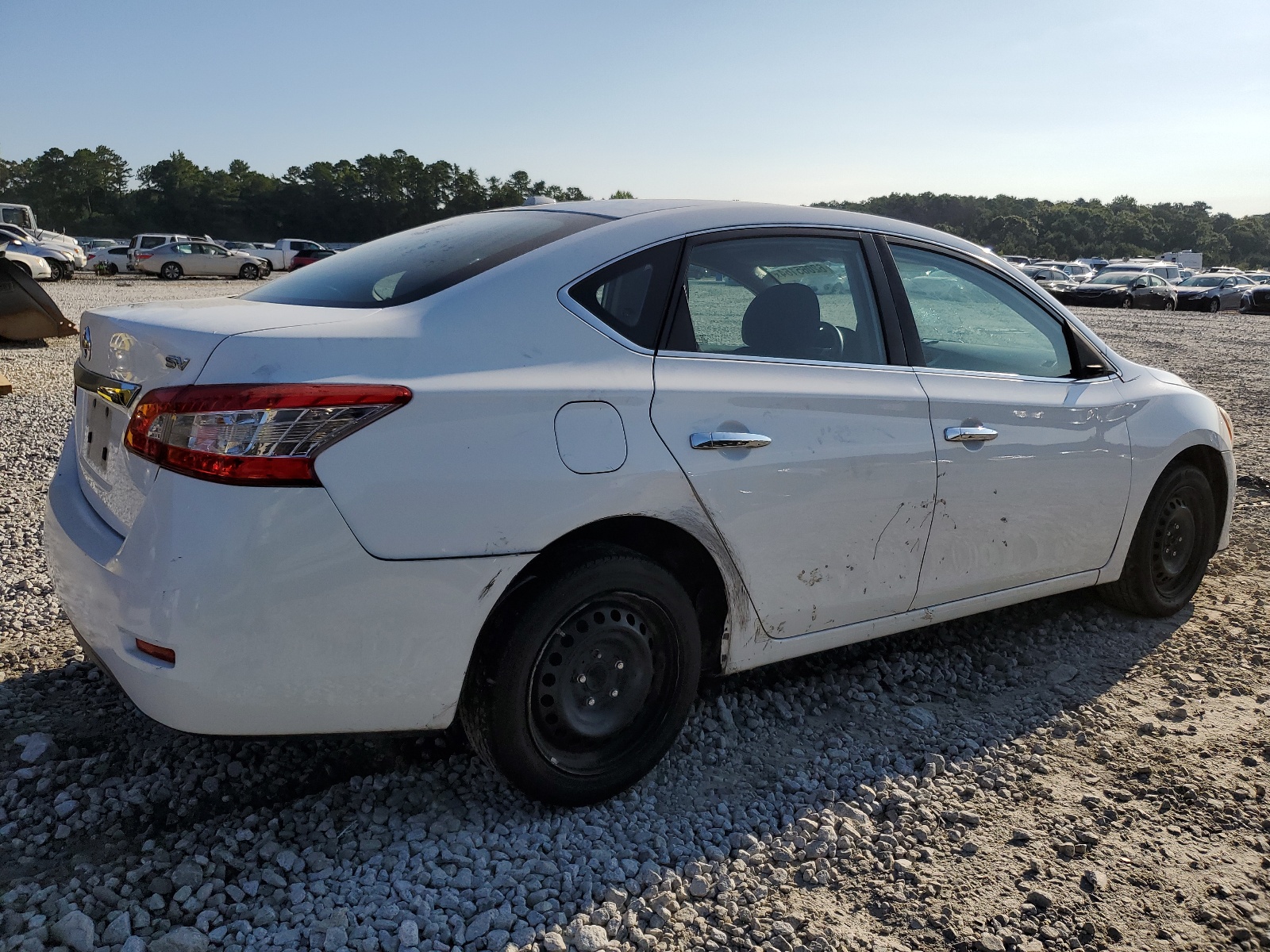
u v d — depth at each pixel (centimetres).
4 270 1298
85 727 300
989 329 354
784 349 295
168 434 216
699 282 283
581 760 266
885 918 231
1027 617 425
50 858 238
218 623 210
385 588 223
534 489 237
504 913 223
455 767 287
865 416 300
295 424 212
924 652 387
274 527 211
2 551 456
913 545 318
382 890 232
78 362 282
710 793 282
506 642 242
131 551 220
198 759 284
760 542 280
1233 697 352
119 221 12406
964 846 260
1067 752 311
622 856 250
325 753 292
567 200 331
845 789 286
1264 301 3341
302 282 292
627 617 264
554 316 255
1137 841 264
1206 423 413
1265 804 282
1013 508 343
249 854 243
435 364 232
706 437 264
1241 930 229
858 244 323
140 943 209
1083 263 4675
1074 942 224
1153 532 404
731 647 287
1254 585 468
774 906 233
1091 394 371
